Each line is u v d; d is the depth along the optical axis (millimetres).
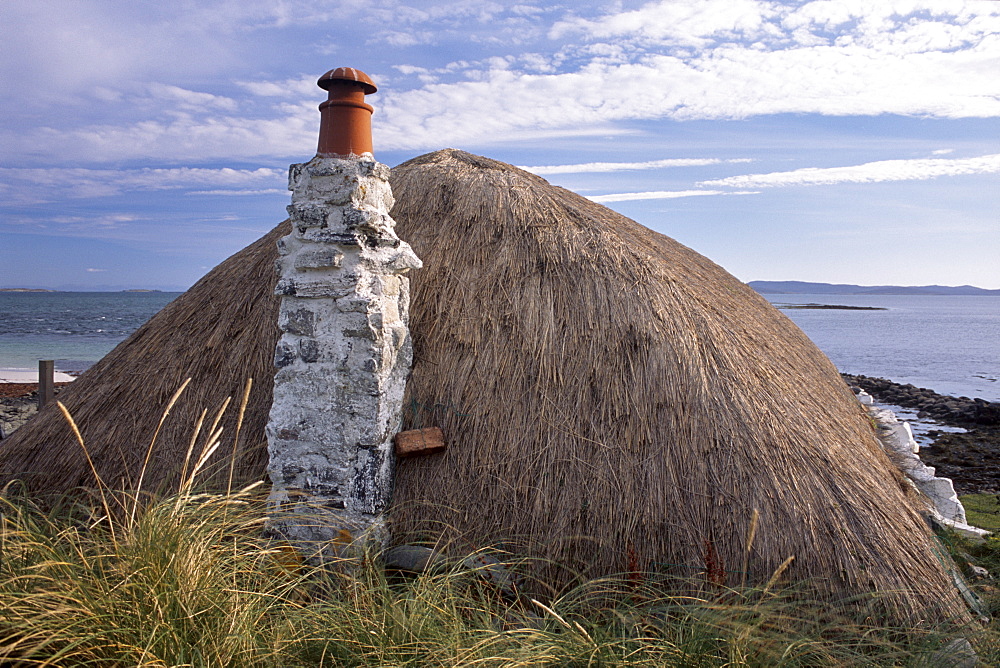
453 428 4809
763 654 3320
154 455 5133
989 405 20359
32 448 5551
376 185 4703
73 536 3566
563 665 3201
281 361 4602
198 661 2818
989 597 4312
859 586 3990
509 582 4238
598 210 7621
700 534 4238
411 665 3053
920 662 3527
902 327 80625
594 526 4348
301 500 4496
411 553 4438
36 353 31938
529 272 5457
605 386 4816
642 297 5250
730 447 4496
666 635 3504
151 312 76812
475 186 6301
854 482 4508
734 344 5262
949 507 7203
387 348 4578
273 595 3477
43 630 2764
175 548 3174
